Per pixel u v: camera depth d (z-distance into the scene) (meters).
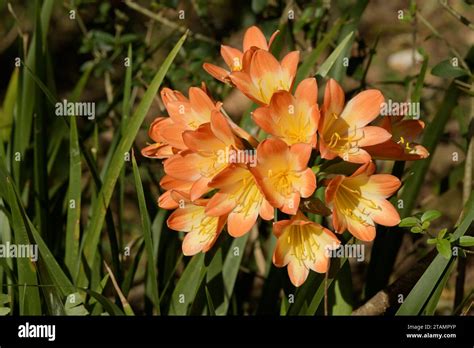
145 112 1.00
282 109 0.89
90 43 1.31
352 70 1.22
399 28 1.52
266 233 1.31
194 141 0.90
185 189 0.93
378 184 0.91
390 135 0.90
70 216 1.04
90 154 1.11
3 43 1.63
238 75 0.92
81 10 1.34
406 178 1.07
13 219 0.97
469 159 1.15
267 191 0.87
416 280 1.01
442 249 0.92
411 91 1.23
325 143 0.90
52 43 1.68
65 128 1.17
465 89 1.11
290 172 0.89
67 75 1.78
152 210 1.18
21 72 1.15
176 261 1.13
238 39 1.44
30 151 1.16
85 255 1.04
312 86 0.89
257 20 1.29
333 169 0.92
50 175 1.19
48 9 1.16
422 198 1.44
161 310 1.11
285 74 0.92
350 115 0.91
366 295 1.11
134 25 1.40
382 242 1.10
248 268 1.31
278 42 1.09
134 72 1.27
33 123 1.18
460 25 1.50
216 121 0.89
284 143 0.87
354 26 1.14
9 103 1.24
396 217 0.91
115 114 1.32
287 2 1.28
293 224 0.89
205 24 1.32
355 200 0.92
